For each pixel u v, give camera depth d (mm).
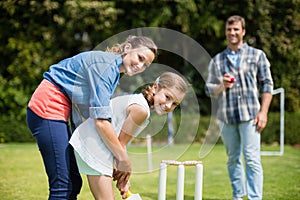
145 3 9578
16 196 4461
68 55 10000
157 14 9539
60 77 2770
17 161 6598
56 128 2725
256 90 4188
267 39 9633
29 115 2756
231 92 4176
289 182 5254
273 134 9180
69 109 2797
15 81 9461
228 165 4297
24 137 9109
